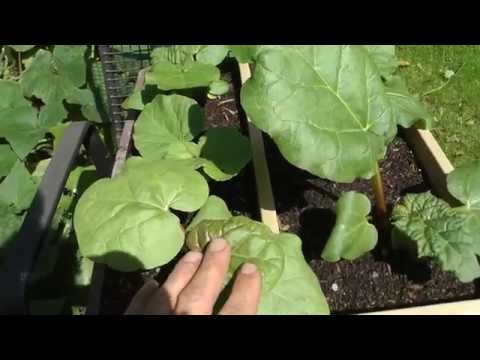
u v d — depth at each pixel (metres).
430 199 0.35
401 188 0.43
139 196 0.34
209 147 0.42
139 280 0.37
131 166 0.38
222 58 0.52
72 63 0.59
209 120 0.51
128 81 0.59
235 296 0.28
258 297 0.28
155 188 0.34
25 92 0.59
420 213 0.35
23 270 0.29
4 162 0.54
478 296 0.36
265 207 0.39
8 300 0.28
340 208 0.34
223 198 0.43
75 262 0.47
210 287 0.28
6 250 0.47
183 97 0.45
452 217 0.34
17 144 0.55
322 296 0.32
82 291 0.45
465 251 0.32
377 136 0.34
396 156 0.45
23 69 0.65
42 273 0.45
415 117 0.41
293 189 0.42
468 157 0.55
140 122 0.45
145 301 0.30
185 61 0.49
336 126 0.32
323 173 0.32
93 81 0.63
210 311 0.28
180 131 0.44
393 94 0.42
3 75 0.64
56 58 0.59
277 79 0.31
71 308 0.44
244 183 0.44
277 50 0.32
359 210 0.34
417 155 0.44
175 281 0.29
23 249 0.30
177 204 0.34
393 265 0.38
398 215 0.35
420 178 0.43
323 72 0.32
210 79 0.47
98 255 0.32
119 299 0.37
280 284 0.31
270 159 0.45
